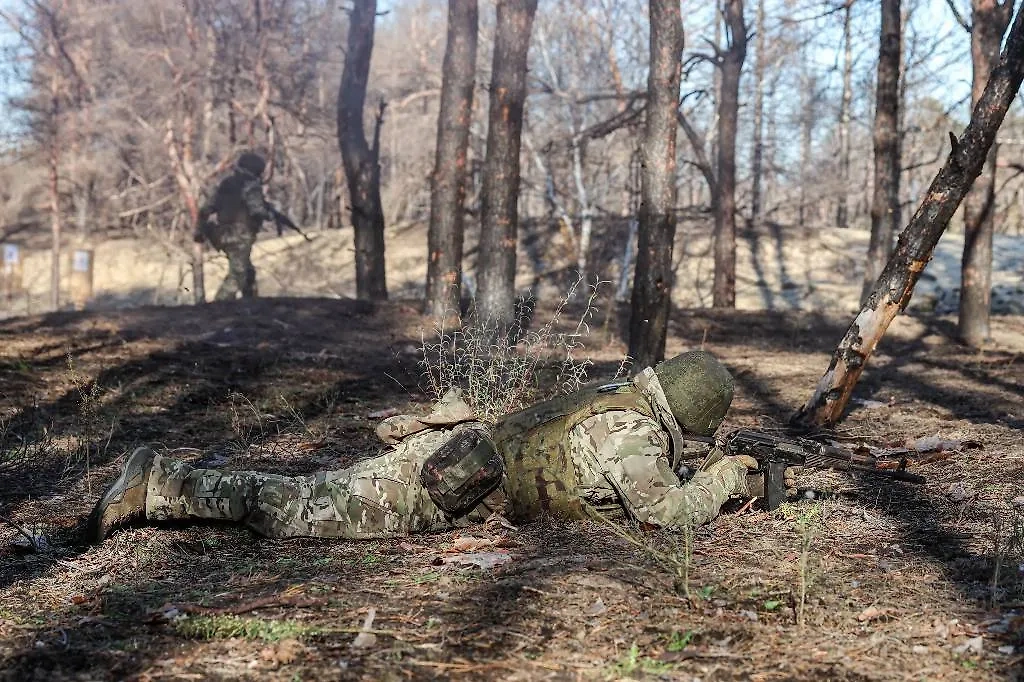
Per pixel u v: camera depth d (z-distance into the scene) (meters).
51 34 23.78
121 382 8.64
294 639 3.07
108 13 22.55
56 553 4.12
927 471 5.71
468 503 4.16
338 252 27.78
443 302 13.45
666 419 4.24
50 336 10.52
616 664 2.90
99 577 3.77
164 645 3.08
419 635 3.11
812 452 4.55
